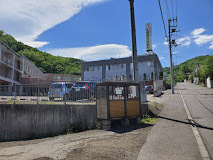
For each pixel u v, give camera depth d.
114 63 41.47
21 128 9.70
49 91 9.70
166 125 6.81
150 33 38.69
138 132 5.97
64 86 9.47
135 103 7.50
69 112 8.69
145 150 4.15
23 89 10.70
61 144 5.19
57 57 109.94
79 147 4.63
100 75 42.84
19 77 38.56
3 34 78.75
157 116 8.80
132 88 8.90
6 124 10.02
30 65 46.84
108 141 5.04
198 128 6.16
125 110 7.12
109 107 6.77
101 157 3.81
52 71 87.56
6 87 11.30
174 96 18.78
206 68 36.91
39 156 4.24
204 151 3.97
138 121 7.46
